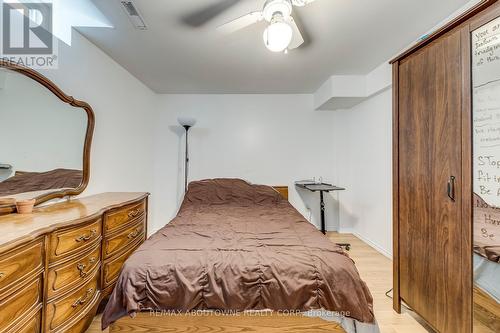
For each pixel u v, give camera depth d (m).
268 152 3.81
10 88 1.42
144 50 2.35
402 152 1.75
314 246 1.50
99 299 1.54
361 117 3.39
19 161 1.48
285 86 3.47
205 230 1.83
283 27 1.32
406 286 1.72
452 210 1.37
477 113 1.24
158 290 1.22
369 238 3.23
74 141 1.94
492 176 1.20
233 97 3.80
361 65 2.76
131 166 3.00
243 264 1.29
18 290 0.97
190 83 3.31
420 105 1.59
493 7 1.17
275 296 1.24
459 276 1.33
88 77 2.16
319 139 3.83
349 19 1.86
